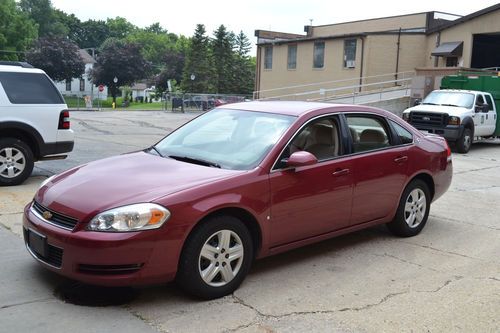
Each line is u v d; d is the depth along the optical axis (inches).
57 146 343.9
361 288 187.3
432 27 1185.4
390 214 240.7
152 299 170.1
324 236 210.2
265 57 1446.9
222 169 186.5
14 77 330.3
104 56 2751.0
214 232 169.0
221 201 169.6
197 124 228.7
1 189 319.9
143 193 163.9
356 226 223.9
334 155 212.7
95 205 159.8
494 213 313.4
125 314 158.6
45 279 182.1
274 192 185.3
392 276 200.8
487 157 625.0
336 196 208.4
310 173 197.6
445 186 271.9
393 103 987.9
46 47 2706.7
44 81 342.0
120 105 2640.3
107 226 154.9
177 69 3464.6
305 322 158.2
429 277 201.2
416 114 676.1
